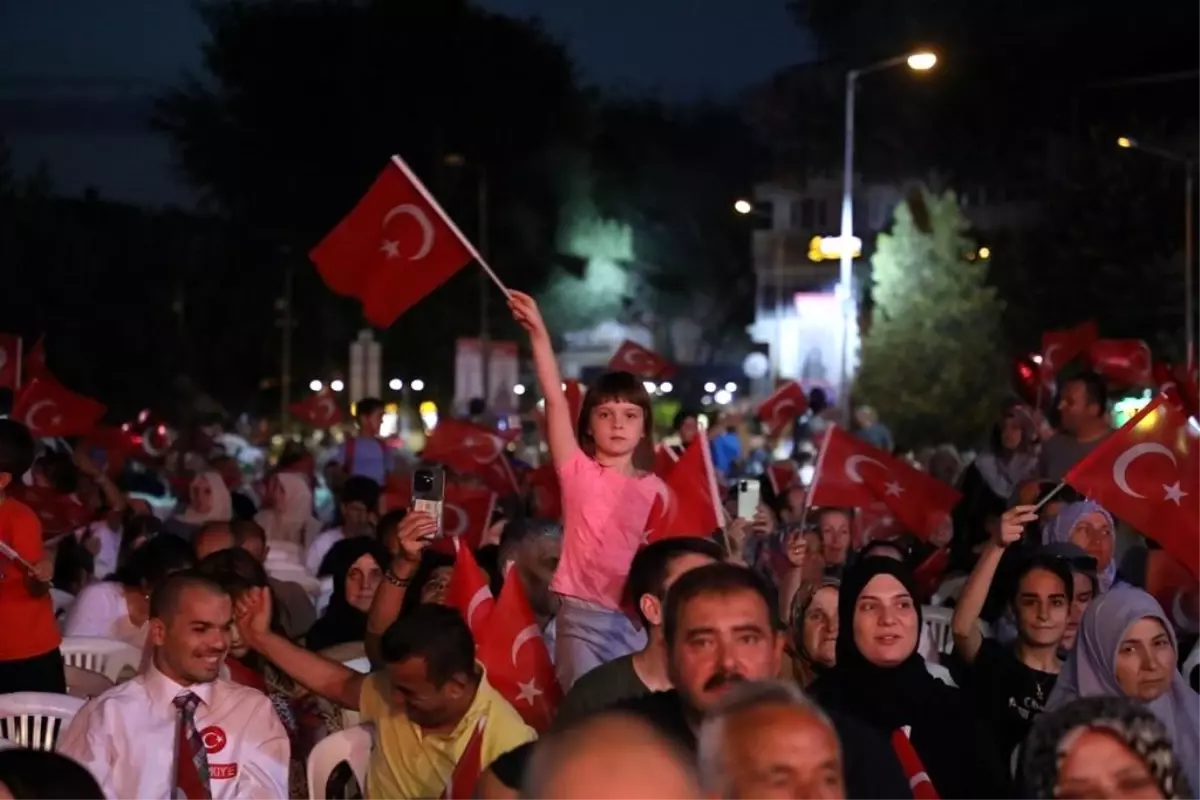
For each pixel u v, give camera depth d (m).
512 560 8.51
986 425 45.66
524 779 2.89
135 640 10.46
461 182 62.91
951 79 58.25
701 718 4.94
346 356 62.19
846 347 39.16
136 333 54.88
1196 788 6.39
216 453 26.47
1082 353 18.02
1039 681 7.36
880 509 12.88
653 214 74.50
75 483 14.21
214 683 6.63
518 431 18.86
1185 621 9.24
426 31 62.25
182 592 6.51
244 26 61.72
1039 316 46.16
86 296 53.41
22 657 8.87
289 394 61.84
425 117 62.56
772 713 3.99
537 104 63.94
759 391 63.06
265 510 17.62
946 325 46.09
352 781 6.94
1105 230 45.47
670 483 7.79
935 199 48.41
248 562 7.54
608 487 7.17
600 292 68.25
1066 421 11.00
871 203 61.19
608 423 7.22
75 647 9.98
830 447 11.30
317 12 62.09
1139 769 4.60
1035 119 56.91
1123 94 55.34
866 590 6.22
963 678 7.65
